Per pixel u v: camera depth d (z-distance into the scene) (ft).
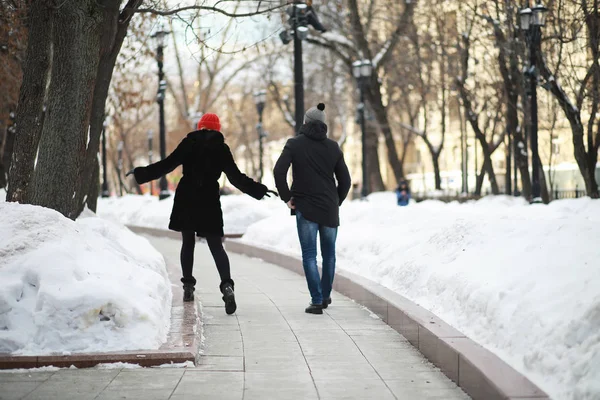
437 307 30.66
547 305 23.02
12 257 27.78
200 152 35.60
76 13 35.63
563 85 101.50
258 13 44.93
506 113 135.23
